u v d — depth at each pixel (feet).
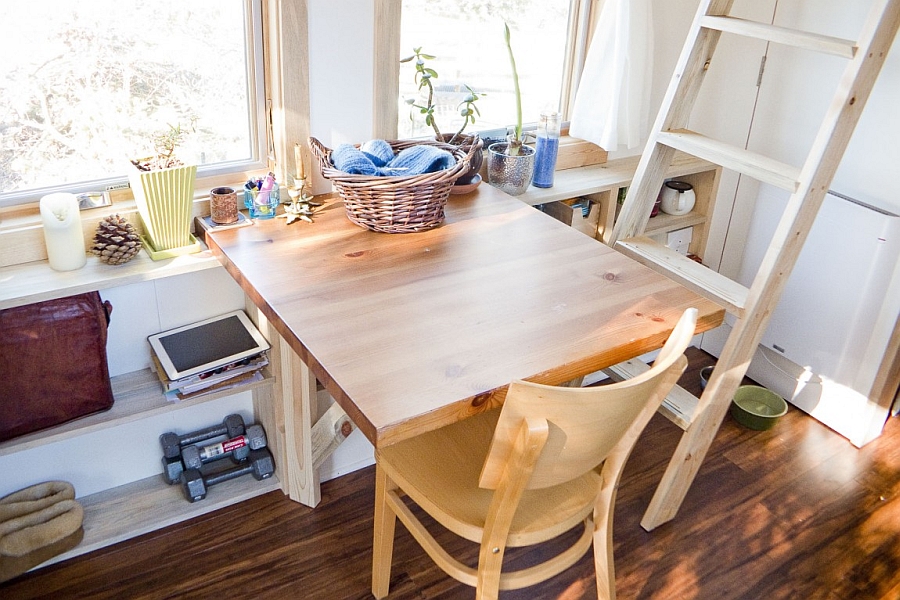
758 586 6.87
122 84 6.07
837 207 8.19
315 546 7.02
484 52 7.87
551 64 8.45
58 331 5.81
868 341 8.32
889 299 8.07
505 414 4.19
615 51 7.69
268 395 7.14
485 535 4.83
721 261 9.89
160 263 6.09
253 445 7.47
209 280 6.91
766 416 8.69
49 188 6.10
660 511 7.27
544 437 4.20
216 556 6.84
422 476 5.36
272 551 6.93
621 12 7.54
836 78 8.24
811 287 8.67
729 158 6.39
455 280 5.69
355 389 4.45
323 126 6.79
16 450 5.90
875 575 7.05
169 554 6.82
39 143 5.92
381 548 6.22
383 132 7.13
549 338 5.05
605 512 5.54
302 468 7.18
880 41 5.47
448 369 4.68
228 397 7.53
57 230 5.72
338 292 5.44
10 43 5.52
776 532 7.47
